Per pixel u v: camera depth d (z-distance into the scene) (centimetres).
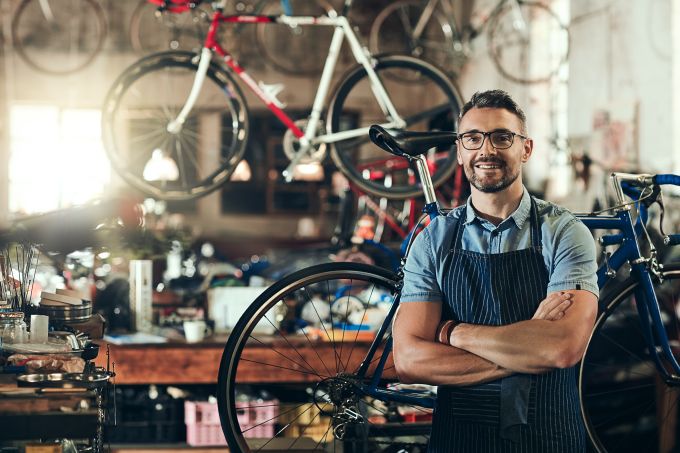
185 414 465
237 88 500
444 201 593
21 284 338
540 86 886
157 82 1218
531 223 276
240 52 1285
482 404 270
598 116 758
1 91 1238
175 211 1327
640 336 471
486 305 273
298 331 465
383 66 496
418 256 283
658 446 455
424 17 1057
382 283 325
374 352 325
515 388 267
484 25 1025
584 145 784
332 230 1277
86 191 1220
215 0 502
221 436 448
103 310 486
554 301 263
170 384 472
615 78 733
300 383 457
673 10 648
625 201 349
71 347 294
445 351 266
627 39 713
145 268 475
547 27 895
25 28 1245
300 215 1345
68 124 1248
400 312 282
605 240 347
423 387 341
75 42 1252
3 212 1217
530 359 257
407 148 317
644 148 687
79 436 236
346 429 361
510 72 956
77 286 494
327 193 1313
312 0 1266
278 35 1280
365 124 1261
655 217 564
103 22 1155
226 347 319
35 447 258
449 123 500
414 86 1255
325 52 1287
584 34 787
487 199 278
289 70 1210
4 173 1227
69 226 340
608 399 467
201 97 1234
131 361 432
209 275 585
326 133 501
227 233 1328
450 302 278
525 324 259
